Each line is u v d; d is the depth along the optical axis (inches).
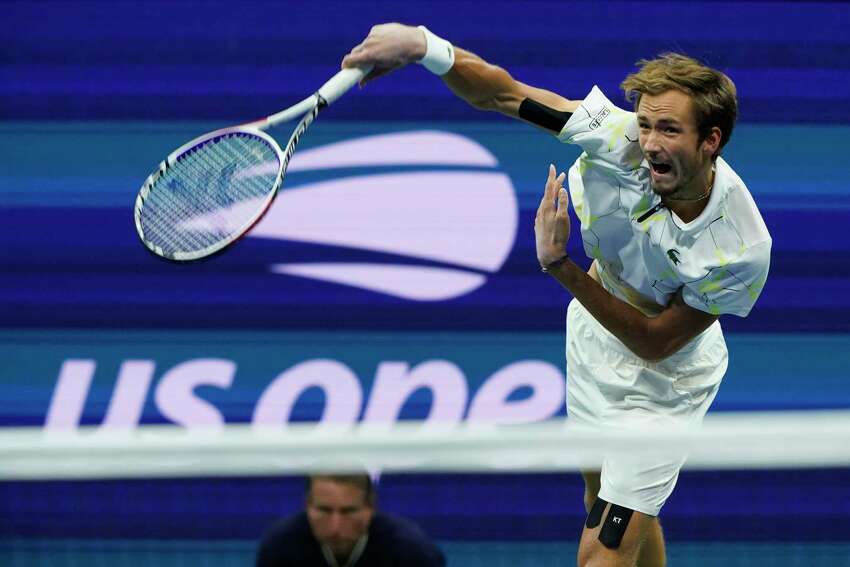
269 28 1003.9
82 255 975.0
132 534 893.2
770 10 1010.1
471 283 977.5
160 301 968.3
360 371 961.5
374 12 1007.0
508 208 989.8
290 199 983.6
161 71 997.8
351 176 989.8
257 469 555.8
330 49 1005.2
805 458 558.3
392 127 995.3
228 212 661.9
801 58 1010.1
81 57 997.2
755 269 630.5
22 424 951.0
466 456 573.9
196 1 1004.6
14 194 981.2
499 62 1005.2
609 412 700.0
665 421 692.1
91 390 956.6
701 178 608.1
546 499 903.7
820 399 968.3
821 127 1002.7
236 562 896.3
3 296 965.8
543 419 955.3
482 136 995.3
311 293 973.2
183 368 960.9
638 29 1009.5
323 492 558.3
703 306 644.7
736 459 557.6
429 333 968.3
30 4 996.6
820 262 984.9
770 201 995.3
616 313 641.0
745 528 921.5
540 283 975.6
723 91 586.6
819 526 924.0
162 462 548.4
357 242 981.8
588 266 989.8
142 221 644.7
